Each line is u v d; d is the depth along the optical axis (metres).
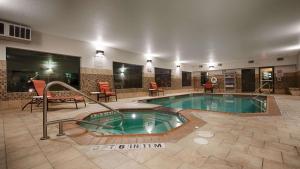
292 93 9.69
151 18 4.63
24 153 1.93
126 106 5.60
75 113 4.39
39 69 5.91
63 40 6.38
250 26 5.29
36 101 4.95
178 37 6.46
